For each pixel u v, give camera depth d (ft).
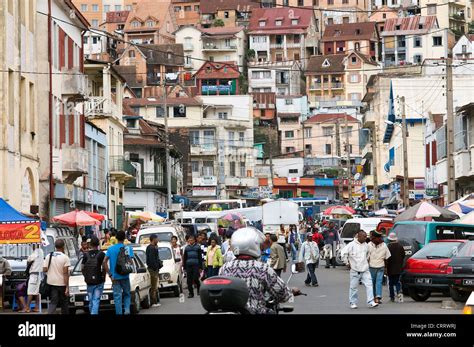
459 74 359.05
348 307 115.14
